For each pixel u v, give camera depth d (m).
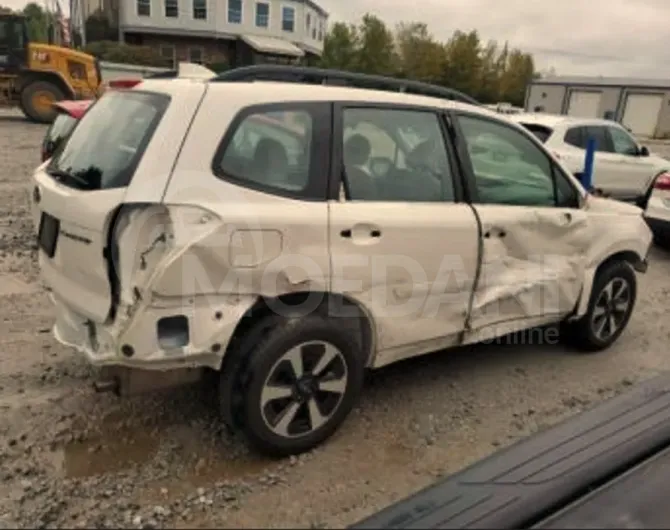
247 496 2.74
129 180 2.59
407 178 3.26
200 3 40.03
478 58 58.00
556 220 3.86
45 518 2.54
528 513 2.58
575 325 4.44
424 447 3.20
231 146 2.72
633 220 4.50
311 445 3.08
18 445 3.02
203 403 3.49
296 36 44.19
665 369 4.34
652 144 36.53
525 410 3.64
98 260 2.65
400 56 58.50
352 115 3.09
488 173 3.60
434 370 4.11
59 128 6.62
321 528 2.55
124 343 2.61
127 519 2.56
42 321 4.52
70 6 44.53
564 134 9.53
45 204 2.98
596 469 2.93
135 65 33.19
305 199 2.87
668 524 2.66
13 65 18.14
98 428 3.20
